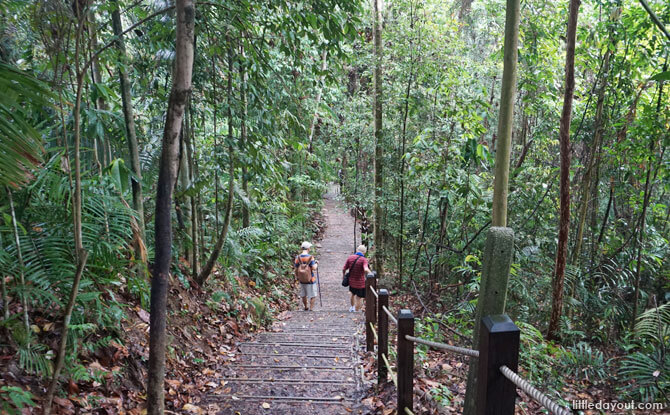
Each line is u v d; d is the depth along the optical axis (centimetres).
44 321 277
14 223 232
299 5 416
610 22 568
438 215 852
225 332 510
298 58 479
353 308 774
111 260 308
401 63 768
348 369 430
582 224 655
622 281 657
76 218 215
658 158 601
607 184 725
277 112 527
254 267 798
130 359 321
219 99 538
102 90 347
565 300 603
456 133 738
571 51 508
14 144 180
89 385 275
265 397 355
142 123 551
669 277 685
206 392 361
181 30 214
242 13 414
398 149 841
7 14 259
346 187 1427
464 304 611
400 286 823
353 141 1189
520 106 827
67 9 236
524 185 694
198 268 563
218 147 529
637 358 469
